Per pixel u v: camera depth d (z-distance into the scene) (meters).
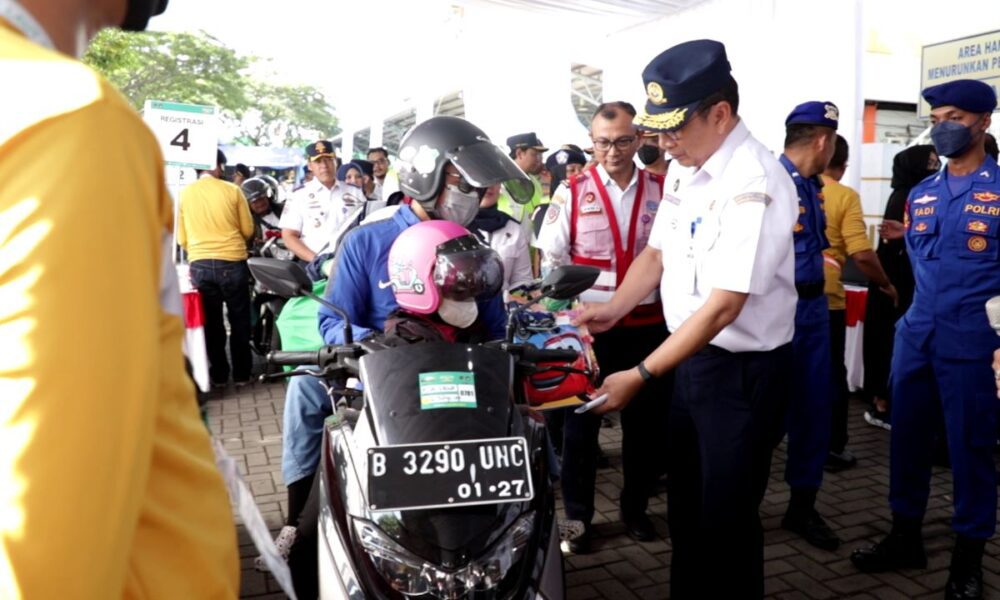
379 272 2.76
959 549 3.30
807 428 3.89
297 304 3.14
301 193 7.16
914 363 3.45
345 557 1.92
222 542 0.87
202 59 34.03
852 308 6.45
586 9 8.17
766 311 2.53
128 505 0.66
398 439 1.88
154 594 0.78
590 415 3.70
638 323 3.81
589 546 3.82
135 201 0.68
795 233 3.85
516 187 2.85
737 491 2.55
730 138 2.50
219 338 7.10
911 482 3.54
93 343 0.62
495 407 1.97
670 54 2.50
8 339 0.61
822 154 3.91
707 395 2.57
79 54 0.80
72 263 0.62
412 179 2.74
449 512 1.84
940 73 7.36
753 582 2.61
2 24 0.71
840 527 4.10
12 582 0.60
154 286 0.70
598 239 3.88
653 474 3.88
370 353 2.08
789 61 6.55
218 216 6.86
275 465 5.05
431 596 1.79
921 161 5.41
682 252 2.63
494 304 2.74
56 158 0.64
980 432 3.23
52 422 0.61
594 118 3.85
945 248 3.32
